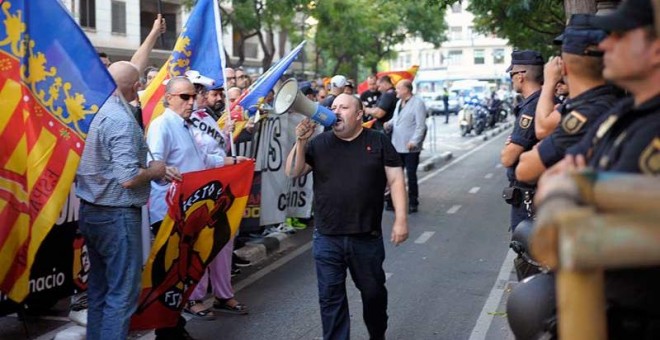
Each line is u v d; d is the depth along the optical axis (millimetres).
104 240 4949
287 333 6160
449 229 10734
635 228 1810
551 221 1894
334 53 36531
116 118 4883
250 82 10242
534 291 2869
